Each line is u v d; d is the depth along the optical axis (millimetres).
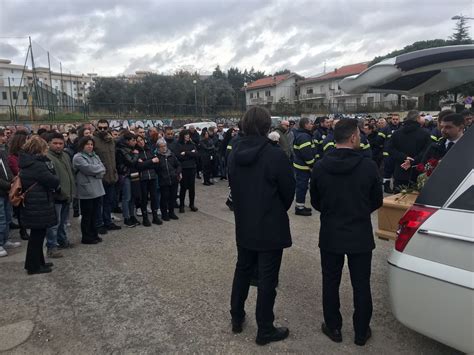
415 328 2281
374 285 3809
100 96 43375
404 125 5883
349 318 3207
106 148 5703
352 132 2695
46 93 27797
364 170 2664
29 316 3340
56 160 4777
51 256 4738
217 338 2957
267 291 2789
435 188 2303
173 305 3488
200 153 9938
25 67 32031
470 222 2055
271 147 2775
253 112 2807
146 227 6078
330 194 2727
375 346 2799
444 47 3293
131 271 4289
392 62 3512
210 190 9344
